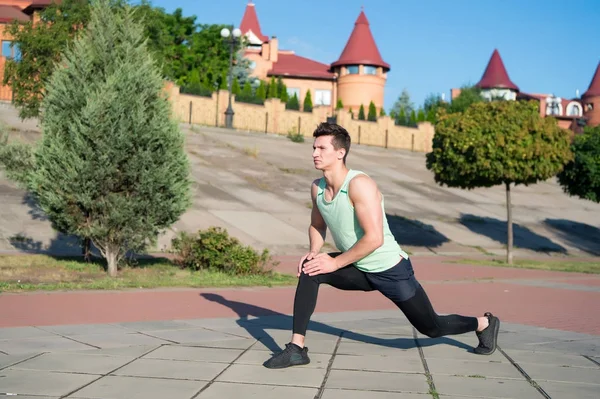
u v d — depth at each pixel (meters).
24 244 15.52
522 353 5.42
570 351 5.59
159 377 4.27
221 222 19.83
